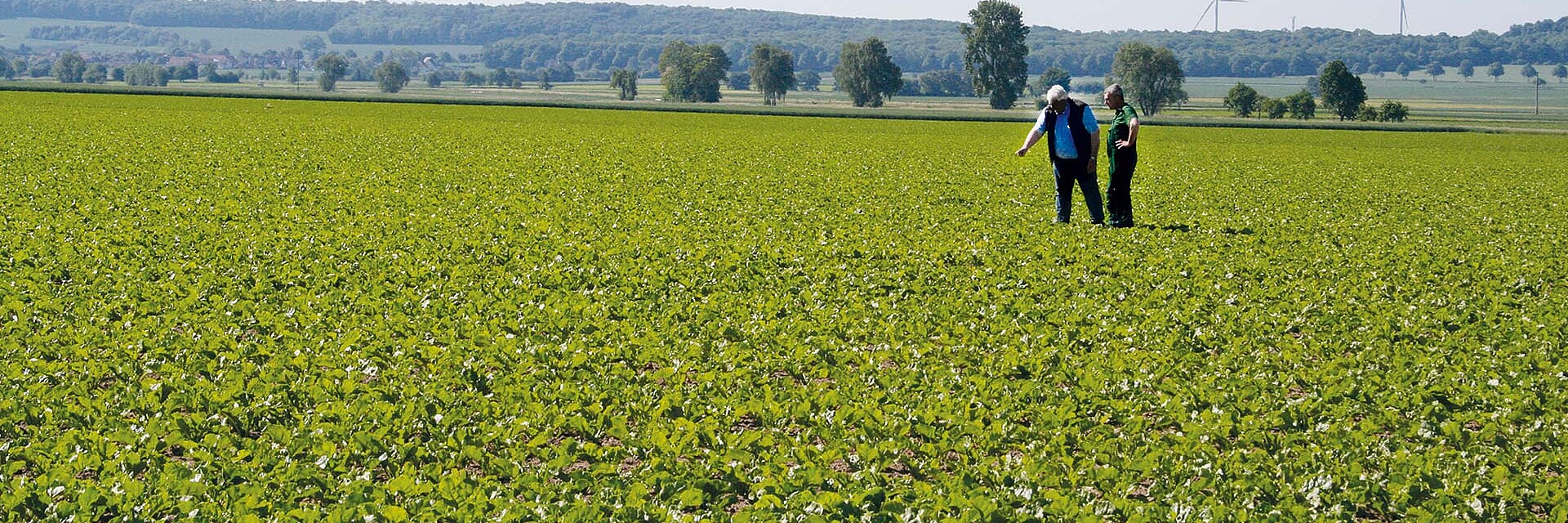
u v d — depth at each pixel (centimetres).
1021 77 15475
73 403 880
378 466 781
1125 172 1995
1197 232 1948
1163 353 1091
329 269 1423
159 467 761
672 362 1019
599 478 755
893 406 895
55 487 714
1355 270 1587
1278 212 2334
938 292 1381
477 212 2017
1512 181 3519
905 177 2933
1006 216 2130
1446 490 744
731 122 6900
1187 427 855
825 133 5603
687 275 1437
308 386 915
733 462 792
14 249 1522
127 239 1603
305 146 3531
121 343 1038
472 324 1134
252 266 1443
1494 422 895
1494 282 1516
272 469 759
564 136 4559
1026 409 901
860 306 1267
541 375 977
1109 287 1398
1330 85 14662
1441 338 1171
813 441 859
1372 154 5056
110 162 2788
